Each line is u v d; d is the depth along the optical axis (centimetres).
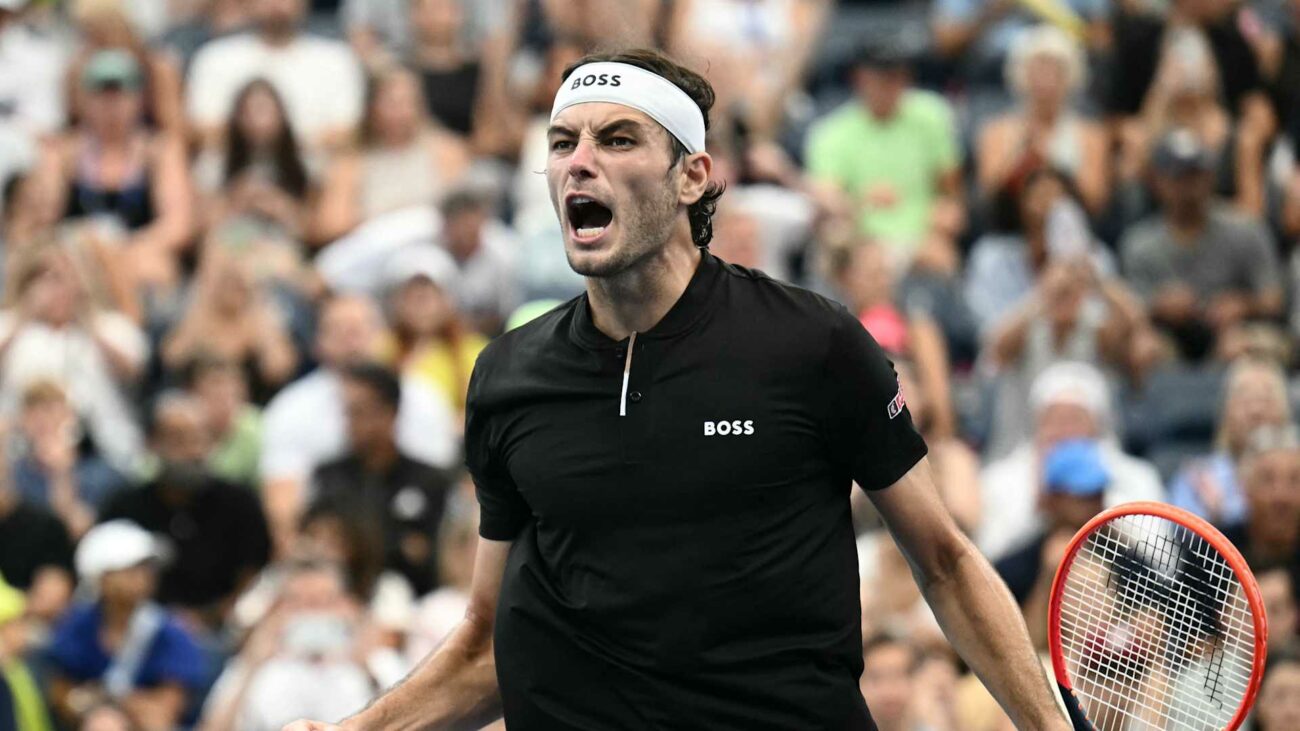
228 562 2616
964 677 2280
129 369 3008
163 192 3347
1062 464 2419
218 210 3266
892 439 1103
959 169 3438
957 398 2934
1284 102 3431
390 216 3322
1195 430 2842
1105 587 1291
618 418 1084
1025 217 3141
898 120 3378
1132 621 1271
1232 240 3108
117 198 3334
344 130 3550
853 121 3406
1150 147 3288
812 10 3806
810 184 3262
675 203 1090
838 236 2973
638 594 1075
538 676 1106
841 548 1105
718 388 1080
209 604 2603
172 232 3312
